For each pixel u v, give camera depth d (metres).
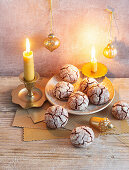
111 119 0.56
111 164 0.47
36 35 0.61
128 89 0.64
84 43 0.63
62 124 0.52
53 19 0.59
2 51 0.64
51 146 0.50
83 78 0.65
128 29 0.61
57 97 0.58
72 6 0.58
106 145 0.50
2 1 0.57
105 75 0.69
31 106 0.58
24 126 0.54
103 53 0.61
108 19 0.59
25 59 0.54
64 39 0.62
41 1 0.57
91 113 0.55
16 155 0.48
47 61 0.66
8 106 0.59
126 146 0.50
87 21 0.60
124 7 0.58
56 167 0.47
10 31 0.61
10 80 0.67
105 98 0.56
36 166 0.47
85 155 0.49
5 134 0.52
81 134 0.49
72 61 0.66
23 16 0.59
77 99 0.54
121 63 0.66
